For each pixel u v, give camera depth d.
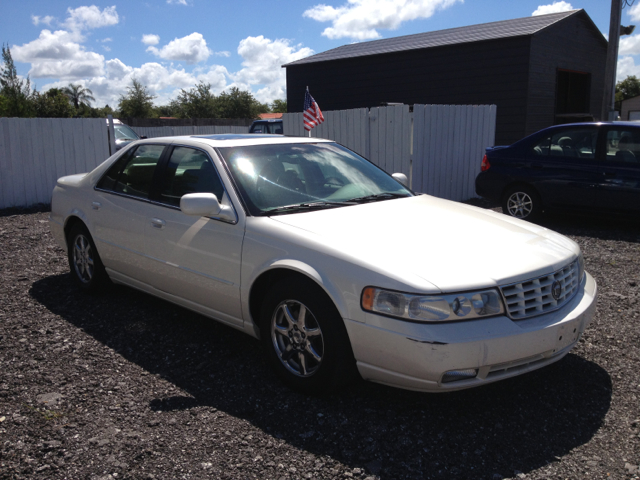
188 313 4.71
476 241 3.21
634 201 7.55
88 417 3.01
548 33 16.80
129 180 4.59
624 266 6.09
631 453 2.68
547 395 3.27
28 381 3.43
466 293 2.73
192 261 3.84
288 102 22.50
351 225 3.36
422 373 2.71
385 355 2.80
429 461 2.63
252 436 2.83
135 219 4.33
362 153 10.58
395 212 3.67
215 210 3.53
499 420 3.00
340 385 3.13
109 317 4.59
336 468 2.57
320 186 4.01
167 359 3.79
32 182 11.13
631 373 3.52
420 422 2.98
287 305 3.29
